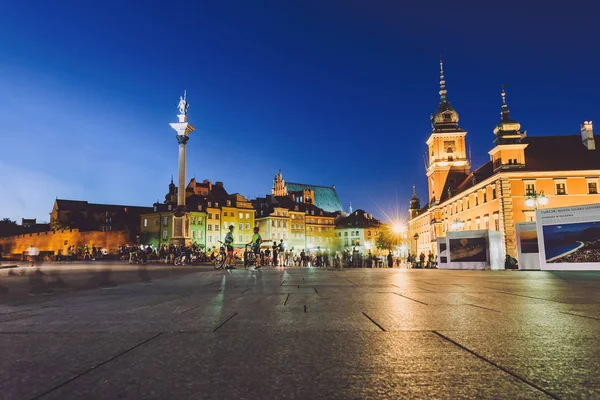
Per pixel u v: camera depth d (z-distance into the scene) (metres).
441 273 24.31
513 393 2.68
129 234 91.06
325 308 6.86
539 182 50.75
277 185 150.00
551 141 55.78
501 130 53.00
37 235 104.06
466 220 65.31
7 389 2.79
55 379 3.01
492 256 35.72
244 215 104.50
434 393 2.69
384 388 2.79
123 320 5.70
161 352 3.81
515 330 4.77
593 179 50.41
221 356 3.65
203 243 96.19
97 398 2.62
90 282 14.51
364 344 4.10
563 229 27.58
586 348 3.87
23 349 3.96
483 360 3.47
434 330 4.81
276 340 4.31
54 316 6.13
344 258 49.19
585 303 7.45
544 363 3.37
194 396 2.64
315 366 3.32
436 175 80.44
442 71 85.25
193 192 102.31
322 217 127.81
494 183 53.78
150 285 12.85
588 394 2.64
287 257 55.38
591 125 54.94
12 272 23.45
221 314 6.23
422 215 95.56
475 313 6.17
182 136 47.72
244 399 2.58
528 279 16.73
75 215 119.81
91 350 3.90
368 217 140.75
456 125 82.19
